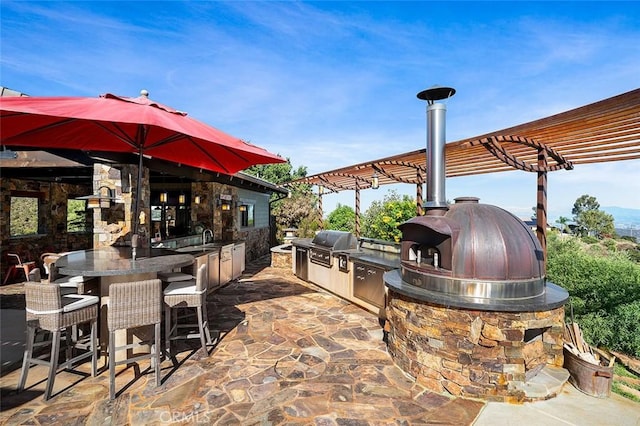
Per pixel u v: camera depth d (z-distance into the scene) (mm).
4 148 6195
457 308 3668
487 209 4152
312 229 14867
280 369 4184
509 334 3518
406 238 4516
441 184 4406
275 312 6523
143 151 5324
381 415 3275
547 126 3902
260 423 3121
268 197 16156
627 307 5398
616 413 3342
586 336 5551
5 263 8984
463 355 3633
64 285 4238
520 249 3781
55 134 4934
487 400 3547
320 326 5750
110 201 6129
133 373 4035
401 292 4117
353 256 6945
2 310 6227
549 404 3492
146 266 4066
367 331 5523
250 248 13266
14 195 9398
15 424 3049
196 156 6082
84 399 3465
